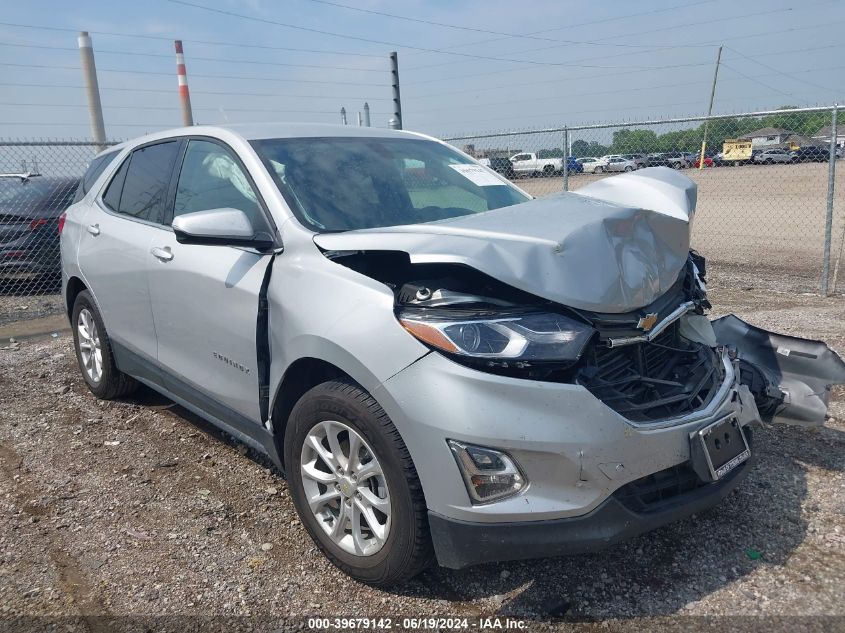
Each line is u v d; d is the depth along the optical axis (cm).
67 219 505
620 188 354
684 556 303
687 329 327
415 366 250
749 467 300
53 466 397
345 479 281
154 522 336
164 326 385
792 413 373
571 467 241
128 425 455
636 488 258
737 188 1501
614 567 296
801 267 990
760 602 272
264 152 353
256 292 314
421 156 406
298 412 293
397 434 257
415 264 282
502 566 299
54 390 525
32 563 304
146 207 419
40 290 933
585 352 257
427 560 265
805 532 318
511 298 260
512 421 240
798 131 1002
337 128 406
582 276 257
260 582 291
